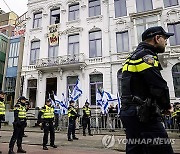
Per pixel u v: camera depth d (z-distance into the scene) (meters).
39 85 19.12
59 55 19.42
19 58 21.75
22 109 6.56
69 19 20.66
